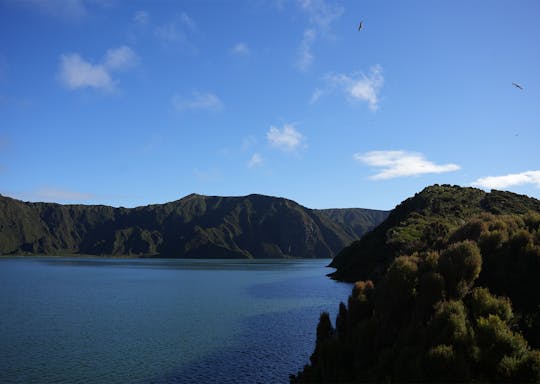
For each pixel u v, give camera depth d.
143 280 137.12
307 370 29.67
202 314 63.31
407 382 21.47
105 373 33.94
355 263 131.62
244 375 33.47
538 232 32.59
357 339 28.42
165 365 36.09
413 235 100.19
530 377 20.31
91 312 65.62
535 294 27.48
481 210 122.06
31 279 139.62
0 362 36.94
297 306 71.62
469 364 21.12
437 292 26.92
